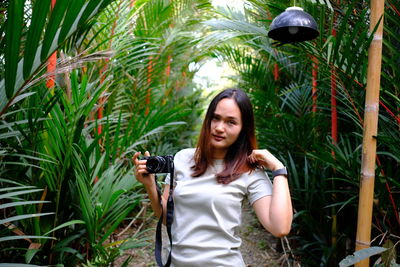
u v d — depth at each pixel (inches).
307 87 99.4
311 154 72.7
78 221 55.1
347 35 62.7
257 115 113.5
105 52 44.9
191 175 45.0
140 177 46.6
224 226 42.4
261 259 98.3
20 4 31.3
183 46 120.8
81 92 58.9
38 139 56.7
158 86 132.8
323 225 82.5
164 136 155.8
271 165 42.4
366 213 50.9
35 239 58.8
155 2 109.5
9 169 55.1
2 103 40.3
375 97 50.1
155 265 90.4
